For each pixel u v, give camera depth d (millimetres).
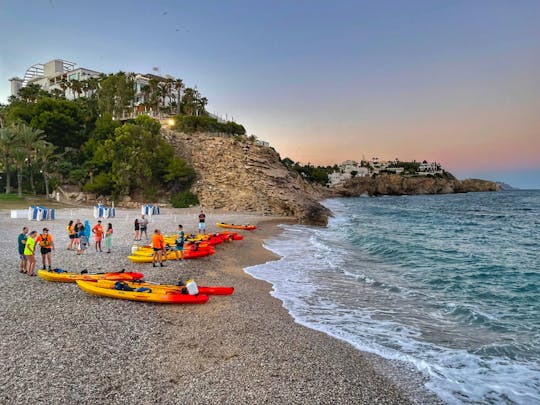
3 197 54531
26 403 7340
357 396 8922
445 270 24156
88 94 101188
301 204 58625
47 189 59000
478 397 9281
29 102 87000
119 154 63406
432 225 53531
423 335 13234
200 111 109875
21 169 57844
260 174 68812
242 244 31766
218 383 8961
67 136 69750
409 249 31766
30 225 32781
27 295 13641
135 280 16359
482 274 23062
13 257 19766
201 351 10695
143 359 9773
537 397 9336
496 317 15266
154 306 14109
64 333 10688
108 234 22672
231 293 16844
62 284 15320
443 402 8992
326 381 9523
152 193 65875
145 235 28344
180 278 18500
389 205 107812
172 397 8156
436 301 17359
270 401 8328
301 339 12289
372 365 10742
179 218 47250
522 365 11039
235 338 11867
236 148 73750
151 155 64938
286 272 22672
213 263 23359
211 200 65250
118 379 8641
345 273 22578
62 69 118312
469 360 11297
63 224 34281
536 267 25266
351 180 197375
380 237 38625
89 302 13523
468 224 55375
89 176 65688
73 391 7934
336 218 63156
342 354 11344
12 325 10906
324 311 15625
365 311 15766
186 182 69812
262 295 17422
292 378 9516
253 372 9664
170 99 106562
